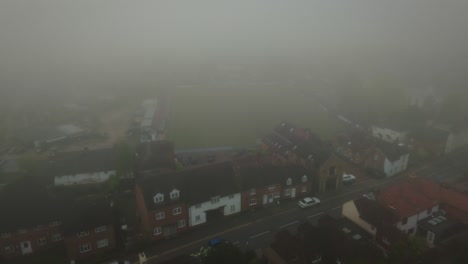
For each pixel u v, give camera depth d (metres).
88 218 56.47
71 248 55.28
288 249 48.34
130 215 68.25
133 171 81.19
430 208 59.06
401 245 47.22
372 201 58.53
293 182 71.25
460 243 46.62
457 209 59.44
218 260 45.00
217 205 64.81
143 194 59.66
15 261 56.81
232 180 66.50
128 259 56.22
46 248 59.50
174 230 61.84
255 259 48.22
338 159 75.00
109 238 57.88
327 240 50.31
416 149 97.25
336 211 67.88
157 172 74.94
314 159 76.00
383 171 82.88
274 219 65.62
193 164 92.81
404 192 61.56
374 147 84.88
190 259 47.69
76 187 80.62
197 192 62.97
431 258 45.09
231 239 60.09
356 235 52.38
